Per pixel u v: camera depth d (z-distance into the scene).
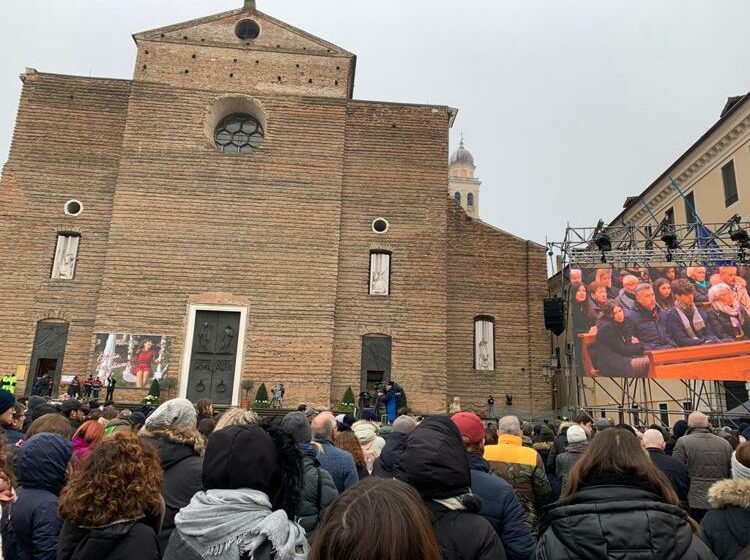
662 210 35.12
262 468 3.65
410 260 31.45
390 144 32.84
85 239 29.97
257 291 29.73
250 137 32.91
